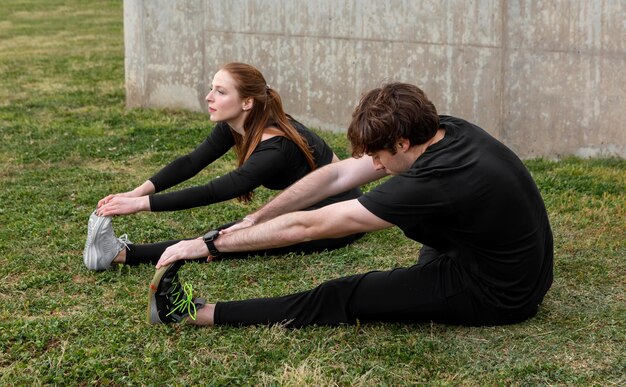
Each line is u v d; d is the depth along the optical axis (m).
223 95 4.20
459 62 7.20
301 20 8.05
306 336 3.52
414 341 3.47
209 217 5.33
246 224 3.62
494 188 3.16
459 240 3.29
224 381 3.18
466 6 7.06
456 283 3.42
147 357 3.37
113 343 3.49
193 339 3.53
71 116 8.76
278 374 3.21
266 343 3.46
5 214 5.43
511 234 3.26
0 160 6.93
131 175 6.53
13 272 4.41
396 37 7.50
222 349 3.44
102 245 4.33
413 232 3.35
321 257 4.55
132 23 8.98
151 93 9.10
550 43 6.76
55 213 5.45
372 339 3.50
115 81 10.90
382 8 7.53
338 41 7.86
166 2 8.78
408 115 3.12
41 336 3.58
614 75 6.57
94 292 4.13
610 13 6.48
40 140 7.64
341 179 3.81
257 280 4.25
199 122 8.38
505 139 7.13
